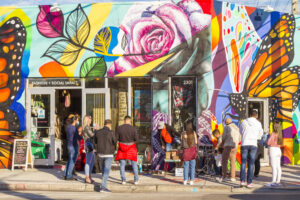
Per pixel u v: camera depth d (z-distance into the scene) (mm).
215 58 13398
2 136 14055
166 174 12719
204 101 13234
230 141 11219
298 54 15133
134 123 13664
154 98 13430
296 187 10461
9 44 14109
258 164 12117
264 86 14539
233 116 13672
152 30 13484
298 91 15156
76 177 12016
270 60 14664
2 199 9133
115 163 13523
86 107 13953
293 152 15109
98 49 13734
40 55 14008
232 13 13828
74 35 13852
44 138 14102
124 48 13609
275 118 14805
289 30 14992
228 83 13625
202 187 10492
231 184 10891
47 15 13984
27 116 14094
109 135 10312
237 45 13914
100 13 13727
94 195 9797
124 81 13734
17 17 14102
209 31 13266
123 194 9992
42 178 11781
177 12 13383
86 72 13789
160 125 13266
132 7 13578
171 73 13359
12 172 13062
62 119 15047
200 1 13320
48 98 14070
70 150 11391
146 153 13359
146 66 13484
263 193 9945
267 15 14664
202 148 13016
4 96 14102
